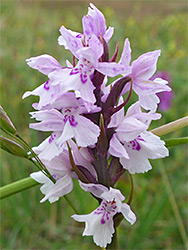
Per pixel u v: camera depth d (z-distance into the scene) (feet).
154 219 0.48
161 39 1.02
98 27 0.23
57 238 0.54
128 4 1.42
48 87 0.22
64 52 0.84
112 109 0.22
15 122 0.68
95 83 0.22
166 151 0.24
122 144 0.24
